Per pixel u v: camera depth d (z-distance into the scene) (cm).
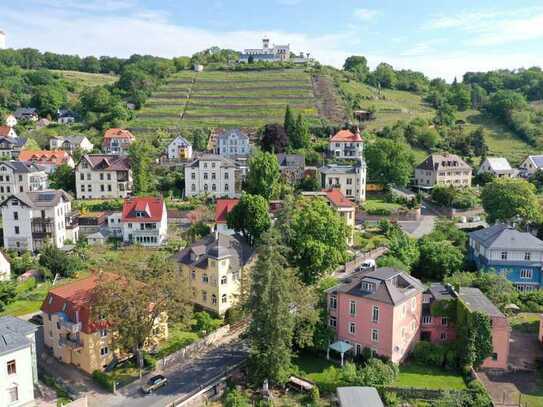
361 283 6925
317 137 19612
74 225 11869
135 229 11606
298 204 10338
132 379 6281
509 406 5878
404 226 12575
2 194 13712
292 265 8356
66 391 5984
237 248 8600
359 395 5712
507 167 16975
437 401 5866
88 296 6638
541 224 11331
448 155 16700
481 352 6594
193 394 5878
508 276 9144
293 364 6750
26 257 10231
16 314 7981
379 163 15175
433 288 7506
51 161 16262
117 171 14350
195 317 7894
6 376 5438
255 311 6288
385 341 6606
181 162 16488
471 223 12762
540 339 7312
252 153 16625
